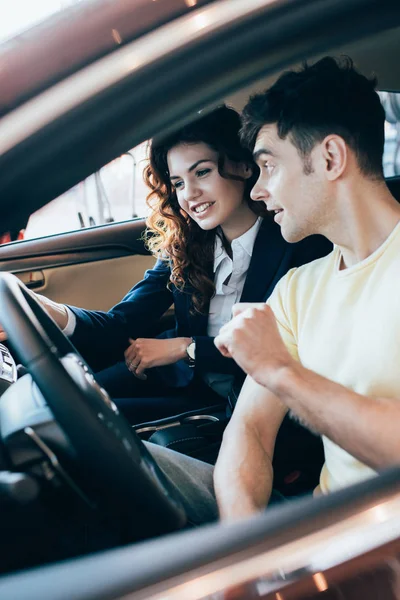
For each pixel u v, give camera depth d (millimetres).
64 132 685
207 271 1793
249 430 1289
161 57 713
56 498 877
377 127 1113
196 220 1673
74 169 709
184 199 1652
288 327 1297
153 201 1778
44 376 811
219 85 763
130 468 827
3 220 692
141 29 719
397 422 1006
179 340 1854
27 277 2133
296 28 756
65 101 687
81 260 2219
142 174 1754
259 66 771
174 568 588
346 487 695
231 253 1744
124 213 2658
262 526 635
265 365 1062
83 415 803
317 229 1176
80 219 2480
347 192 1119
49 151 682
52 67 698
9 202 681
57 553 898
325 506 658
